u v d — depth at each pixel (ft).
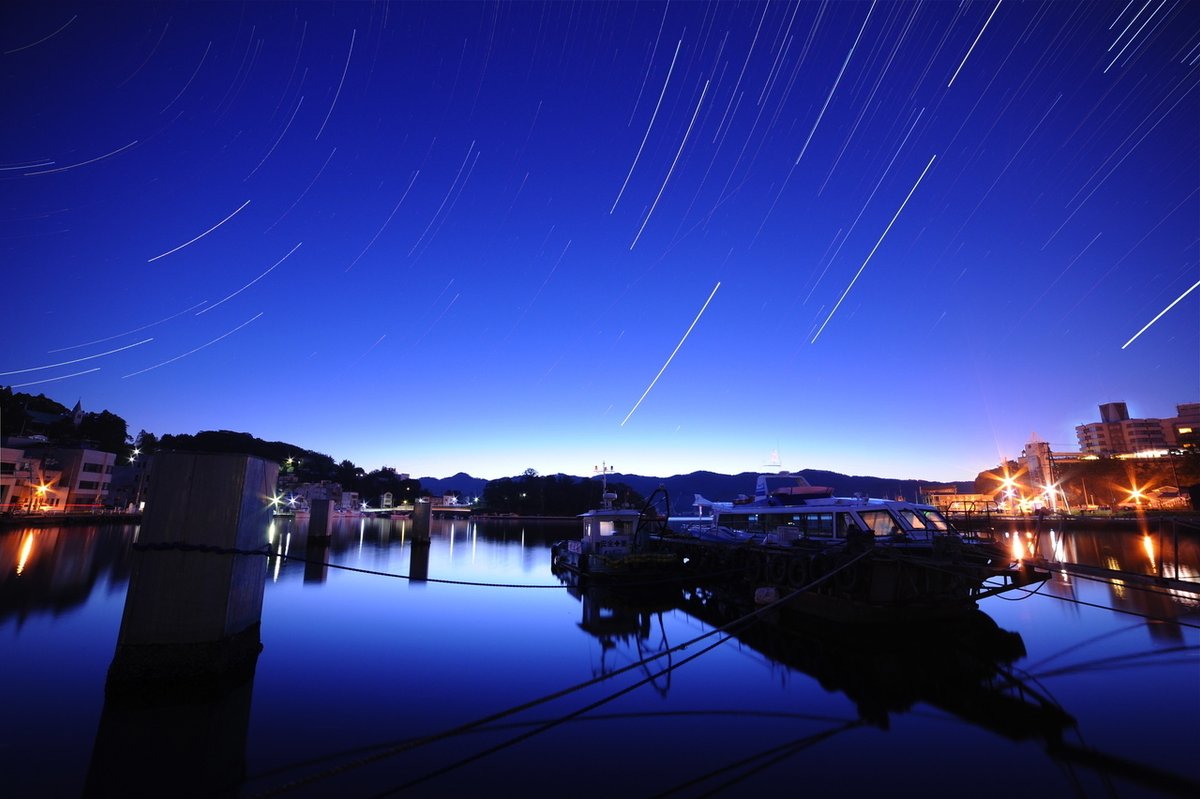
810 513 60.90
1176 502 276.21
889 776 20.80
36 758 20.97
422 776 20.48
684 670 34.81
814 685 31.68
